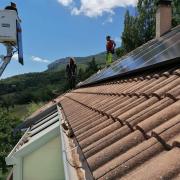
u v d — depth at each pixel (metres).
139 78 2.42
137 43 16.98
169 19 5.41
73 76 9.59
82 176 1.33
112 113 1.66
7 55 7.14
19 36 7.20
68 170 1.49
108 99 2.28
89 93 3.79
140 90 1.83
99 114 1.89
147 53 3.19
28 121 6.45
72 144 1.85
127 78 2.93
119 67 3.80
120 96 2.12
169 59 1.84
